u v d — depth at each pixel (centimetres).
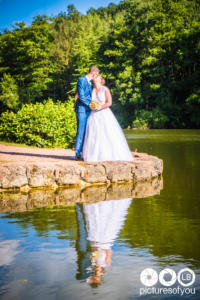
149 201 409
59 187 525
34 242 262
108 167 555
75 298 178
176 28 4306
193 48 4128
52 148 992
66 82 5569
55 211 365
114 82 4506
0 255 237
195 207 372
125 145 618
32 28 4528
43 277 202
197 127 3788
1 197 451
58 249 246
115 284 193
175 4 4359
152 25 4472
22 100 4331
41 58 4697
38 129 1006
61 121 1045
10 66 4794
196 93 3753
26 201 423
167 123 3953
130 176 573
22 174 510
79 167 540
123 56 4559
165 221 316
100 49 4891
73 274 206
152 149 1197
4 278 202
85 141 612
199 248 244
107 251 242
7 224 315
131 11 4738
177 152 1069
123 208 373
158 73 4172
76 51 4959
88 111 629
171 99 4094
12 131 1073
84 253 238
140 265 217
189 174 626
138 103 4200
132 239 266
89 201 415
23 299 177
